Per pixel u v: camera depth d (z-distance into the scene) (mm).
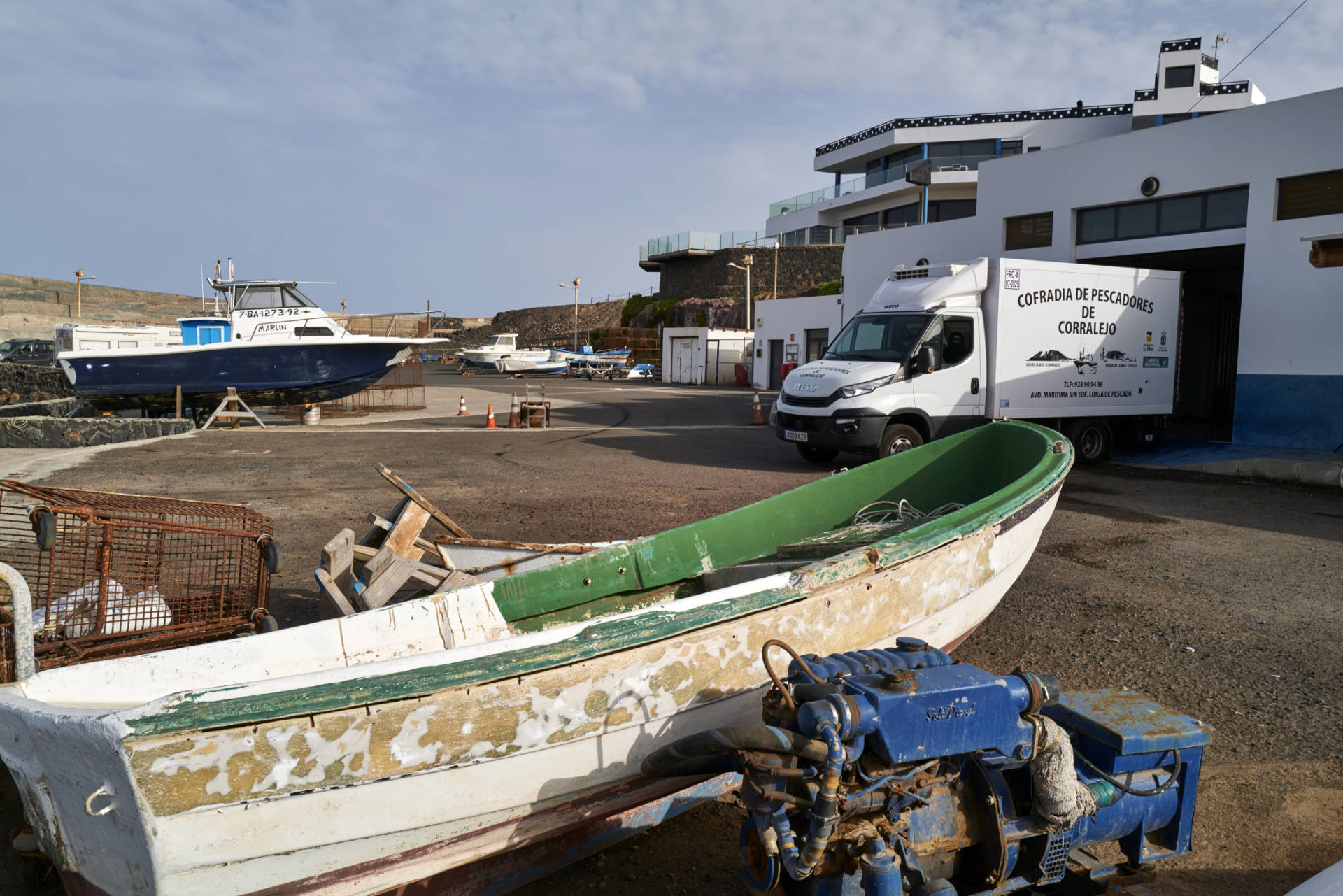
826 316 34562
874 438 12398
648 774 2879
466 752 2668
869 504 6000
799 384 13234
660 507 10102
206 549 5051
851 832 2623
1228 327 21781
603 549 4824
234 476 12438
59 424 17578
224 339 22109
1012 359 13273
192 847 2375
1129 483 12484
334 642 3768
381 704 2508
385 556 5172
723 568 4977
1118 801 3016
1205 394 22266
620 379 51656
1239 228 14727
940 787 2873
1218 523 9562
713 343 45312
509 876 3164
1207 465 13547
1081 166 16875
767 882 2672
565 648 2787
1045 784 2842
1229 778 3965
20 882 3217
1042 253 17828
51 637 4312
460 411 24234
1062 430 14148
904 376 12641
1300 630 5984
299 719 2408
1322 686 4996
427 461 14281
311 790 2461
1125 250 16484
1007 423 6402
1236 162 14523
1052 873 2961
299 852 2543
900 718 2582
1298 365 14000
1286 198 14055
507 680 2699
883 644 3818
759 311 39312
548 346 78438
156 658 3273
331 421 22688
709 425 21297
